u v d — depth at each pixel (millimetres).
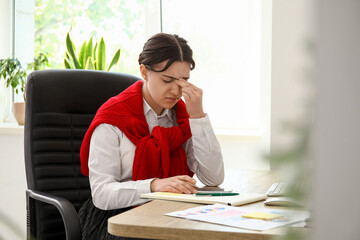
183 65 1662
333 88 271
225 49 3088
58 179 1822
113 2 3467
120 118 1683
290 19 2473
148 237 1010
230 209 1176
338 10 270
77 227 1446
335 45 271
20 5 3744
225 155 2881
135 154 1654
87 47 3242
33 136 1800
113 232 1039
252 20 3012
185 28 3170
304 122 270
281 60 2484
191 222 1037
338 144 268
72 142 1869
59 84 1867
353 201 270
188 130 1798
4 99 3828
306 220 313
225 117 3119
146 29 3244
